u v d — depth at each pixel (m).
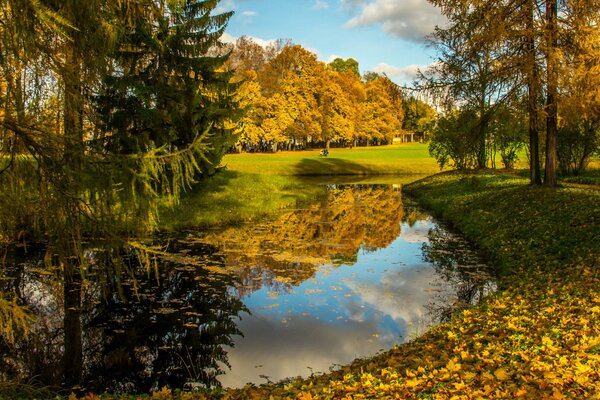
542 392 3.93
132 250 13.68
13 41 4.24
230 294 10.02
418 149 74.69
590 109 14.05
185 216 18.20
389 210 23.14
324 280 11.00
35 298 9.63
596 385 3.95
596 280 7.50
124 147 14.09
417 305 9.19
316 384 5.58
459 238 15.67
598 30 13.12
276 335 7.90
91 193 4.92
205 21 19.25
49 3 4.69
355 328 8.11
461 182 25.06
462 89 16.86
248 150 69.69
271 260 12.88
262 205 22.36
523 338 5.64
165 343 7.70
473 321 7.12
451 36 16.78
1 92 4.70
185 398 5.44
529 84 14.61
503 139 27.50
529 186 17.25
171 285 10.61
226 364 6.89
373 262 12.70
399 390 4.57
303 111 59.59
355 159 56.38
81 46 5.14
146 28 16.05
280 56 62.09
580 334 5.33
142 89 16.38
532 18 14.53
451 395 4.20
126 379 6.61
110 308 9.20
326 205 24.81
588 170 27.88
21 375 6.78
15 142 4.73
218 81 20.64
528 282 8.80
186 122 18.88
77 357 7.26
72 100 5.09
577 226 10.96
